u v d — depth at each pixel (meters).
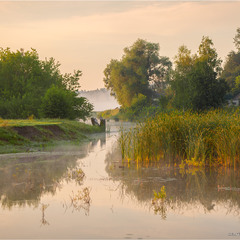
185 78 62.09
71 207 7.32
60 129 25.73
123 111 89.38
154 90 99.31
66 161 14.50
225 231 5.82
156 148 14.41
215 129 14.37
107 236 5.59
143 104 85.12
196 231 5.81
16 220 6.45
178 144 14.53
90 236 5.60
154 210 7.10
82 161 14.52
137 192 8.73
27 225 6.16
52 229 5.94
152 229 5.92
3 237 5.57
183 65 69.38
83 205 7.50
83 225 6.14
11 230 5.90
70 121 32.88
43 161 14.47
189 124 14.77
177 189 9.05
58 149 19.17
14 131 21.14
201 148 13.65
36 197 8.23
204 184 9.71
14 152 17.36
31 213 6.90
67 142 23.31
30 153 17.08
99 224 6.20
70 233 5.73
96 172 11.77
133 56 97.19
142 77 93.62
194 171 11.87
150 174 11.37
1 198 8.15
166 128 14.76
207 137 14.11
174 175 11.13
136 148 14.59
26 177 10.84
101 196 8.31
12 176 10.99
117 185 9.59
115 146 21.17
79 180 10.35
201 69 57.44
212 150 13.99
